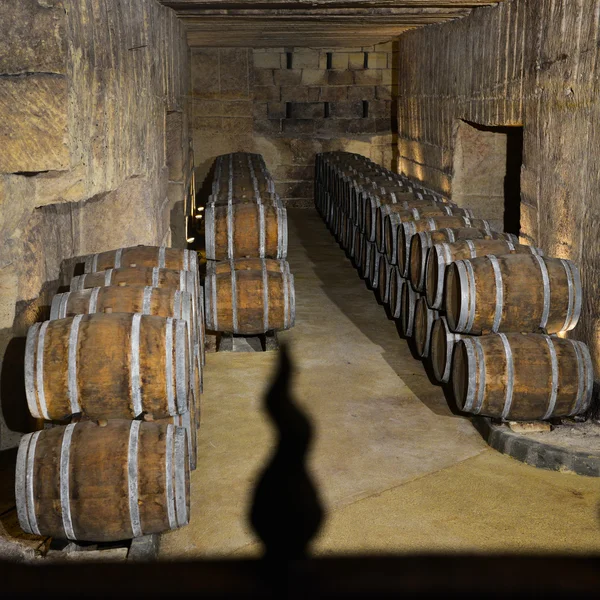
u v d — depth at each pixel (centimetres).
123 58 586
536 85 714
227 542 396
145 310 463
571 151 628
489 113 869
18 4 381
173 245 1128
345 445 526
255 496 448
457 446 527
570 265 551
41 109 395
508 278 541
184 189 1155
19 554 358
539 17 705
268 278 727
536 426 525
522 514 428
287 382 657
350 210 1174
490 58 863
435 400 617
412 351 749
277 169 1736
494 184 1050
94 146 484
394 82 1712
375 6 858
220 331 749
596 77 579
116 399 386
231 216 798
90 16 470
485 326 545
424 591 42
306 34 1275
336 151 1655
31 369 384
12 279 445
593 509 435
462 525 414
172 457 353
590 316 583
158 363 389
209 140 1672
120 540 387
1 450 470
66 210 621
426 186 1209
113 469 345
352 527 411
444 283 607
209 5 837
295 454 510
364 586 42
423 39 1193
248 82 1650
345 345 766
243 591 43
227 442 530
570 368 509
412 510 432
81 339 388
